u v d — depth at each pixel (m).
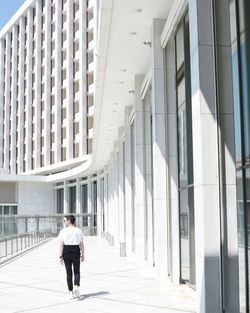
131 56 16.12
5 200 61.31
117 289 12.36
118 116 25.78
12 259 22.58
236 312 7.82
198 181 8.23
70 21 64.62
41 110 73.25
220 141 8.09
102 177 49.44
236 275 7.91
